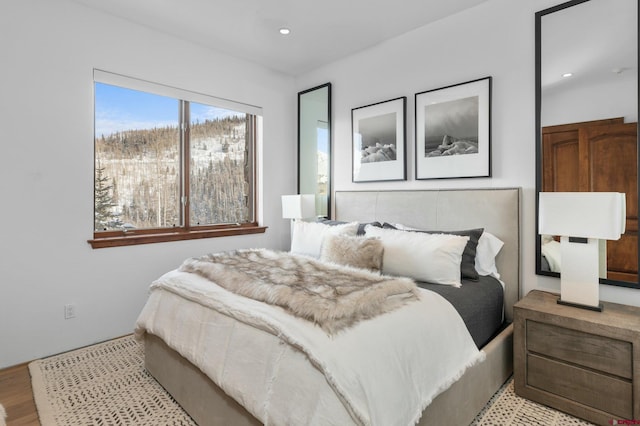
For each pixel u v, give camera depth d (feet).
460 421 5.36
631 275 6.64
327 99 12.48
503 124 8.34
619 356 5.33
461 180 9.11
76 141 8.59
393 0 8.51
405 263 7.36
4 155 7.61
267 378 4.27
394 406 3.99
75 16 8.52
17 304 7.82
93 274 8.93
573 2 7.25
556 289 7.59
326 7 8.82
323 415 3.62
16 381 7.16
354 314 4.60
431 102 9.59
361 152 11.41
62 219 8.41
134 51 9.55
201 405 5.54
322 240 9.32
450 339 5.27
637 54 6.56
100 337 9.05
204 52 11.07
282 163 13.50
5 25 7.59
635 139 6.57
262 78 12.69
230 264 7.08
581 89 7.17
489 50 8.55
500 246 8.05
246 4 8.66
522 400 6.27
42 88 8.07
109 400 6.40
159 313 6.73
